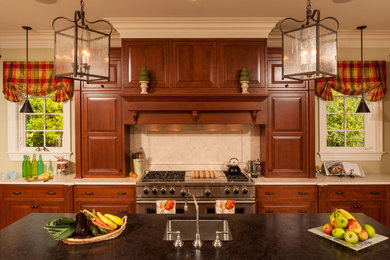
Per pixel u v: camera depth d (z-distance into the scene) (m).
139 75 3.33
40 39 3.79
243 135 3.84
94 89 3.42
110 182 3.21
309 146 3.42
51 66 3.76
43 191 3.25
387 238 1.61
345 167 3.59
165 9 3.01
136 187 3.12
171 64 3.35
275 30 3.61
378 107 3.89
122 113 3.42
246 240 1.61
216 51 3.35
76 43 1.43
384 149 3.88
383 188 3.25
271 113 3.43
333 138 3.94
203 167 3.83
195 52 3.35
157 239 1.63
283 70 1.61
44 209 3.25
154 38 3.36
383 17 3.23
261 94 3.22
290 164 3.43
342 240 1.57
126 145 3.56
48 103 3.92
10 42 3.80
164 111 3.41
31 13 3.10
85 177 3.45
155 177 3.31
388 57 3.87
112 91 3.43
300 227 1.81
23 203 3.27
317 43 1.45
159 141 3.84
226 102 3.32
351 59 3.84
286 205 3.20
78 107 3.41
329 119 3.95
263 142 3.58
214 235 1.95
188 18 3.23
